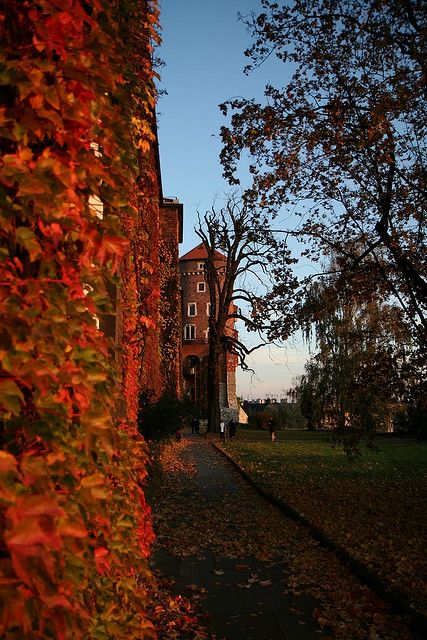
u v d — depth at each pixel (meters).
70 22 2.19
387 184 12.40
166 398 17.45
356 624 5.90
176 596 6.96
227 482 18.61
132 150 3.48
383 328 13.84
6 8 2.05
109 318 6.37
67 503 2.00
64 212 2.27
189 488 17.00
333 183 13.09
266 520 11.77
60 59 2.24
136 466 4.84
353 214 13.51
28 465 1.76
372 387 13.38
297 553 9.04
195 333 86.69
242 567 8.23
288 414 71.81
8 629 1.45
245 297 47.66
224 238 27.55
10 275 1.84
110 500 3.45
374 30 11.67
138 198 9.03
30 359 1.79
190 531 10.70
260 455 28.30
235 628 5.96
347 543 9.25
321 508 12.81
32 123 2.03
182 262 88.62
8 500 1.47
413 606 6.07
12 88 2.12
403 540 9.69
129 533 3.68
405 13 11.28
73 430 2.30
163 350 31.22
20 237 1.93
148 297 11.30
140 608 3.62
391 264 13.41
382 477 19.94
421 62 10.47
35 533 1.47
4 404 1.65
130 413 8.72
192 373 73.94
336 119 11.94
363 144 11.20
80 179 2.38
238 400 81.75
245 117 12.27
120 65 3.21
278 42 12.14
